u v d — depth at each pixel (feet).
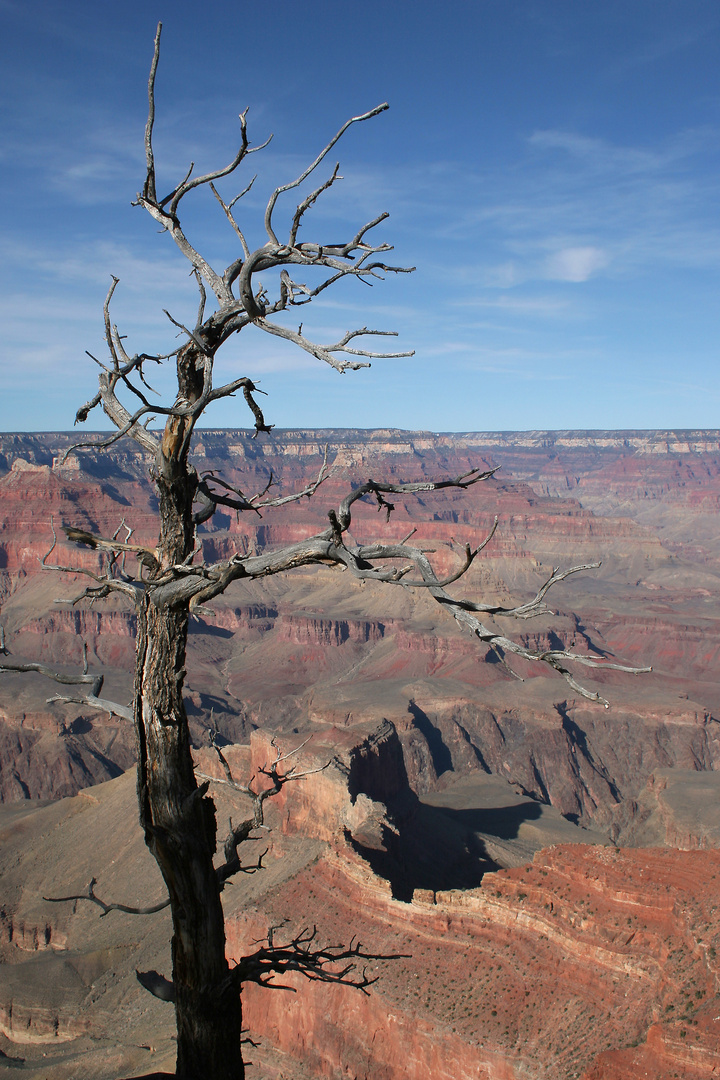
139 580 29.04
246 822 30.07
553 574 24.13
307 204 26.68
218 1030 26.76
